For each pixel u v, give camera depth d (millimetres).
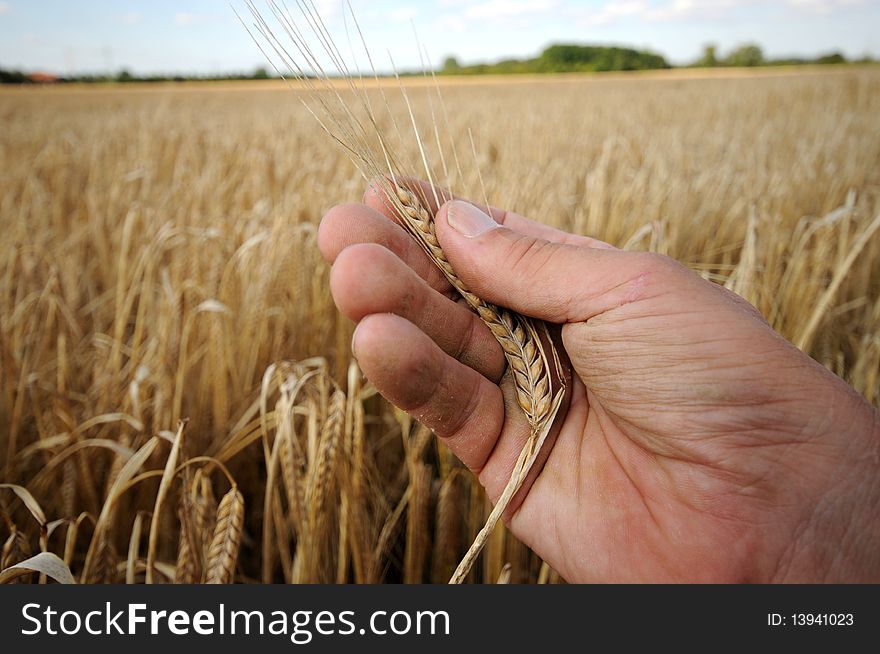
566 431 174
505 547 233
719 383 142
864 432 140
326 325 350
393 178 172
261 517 282
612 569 158
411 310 157
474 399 166
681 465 150
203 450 285
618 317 150
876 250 418
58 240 523
